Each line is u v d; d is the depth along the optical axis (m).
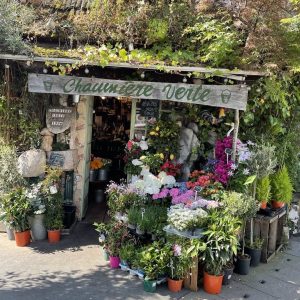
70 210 6.80
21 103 6.58
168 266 4.88
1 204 6.12
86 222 7.11
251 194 5.76
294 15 6.35
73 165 6.86
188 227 4.82
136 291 4.79
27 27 6.38
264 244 5.86
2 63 6.40
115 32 6.36
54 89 5.83
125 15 6.32
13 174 6.30
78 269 5.32
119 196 5.89
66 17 6.78
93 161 8.34
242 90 5.42
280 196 6.20
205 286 4.91
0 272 5.15
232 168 5.71
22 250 5.87
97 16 6.47
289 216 7.17
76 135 6.89
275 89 5.79
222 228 4.85
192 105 6.45
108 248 5.45
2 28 5.57
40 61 5.65
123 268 5.30
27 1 7.02
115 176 9.20
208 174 5.82
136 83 5.70
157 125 6.49
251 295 4.86
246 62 5.48
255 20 5.74
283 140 6.59
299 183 7.36
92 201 8.28
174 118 6.60
